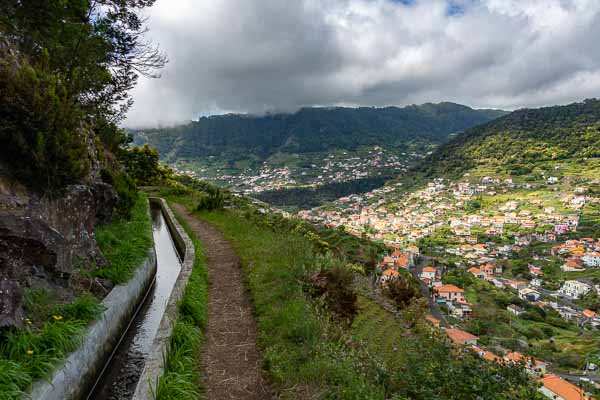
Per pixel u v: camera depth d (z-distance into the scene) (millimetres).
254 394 3646
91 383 4414
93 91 10633
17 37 7523
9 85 4914
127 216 11000
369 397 3311
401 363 4887
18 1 7051
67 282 5180
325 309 5742
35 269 4648
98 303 5164
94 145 10031
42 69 6297
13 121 4875
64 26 8234
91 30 9422
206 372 4035
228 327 5215
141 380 3486
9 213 4223
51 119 5328
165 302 7535
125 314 5988
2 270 4031
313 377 3707
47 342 3812
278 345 4465
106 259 7070
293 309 5168
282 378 3756
